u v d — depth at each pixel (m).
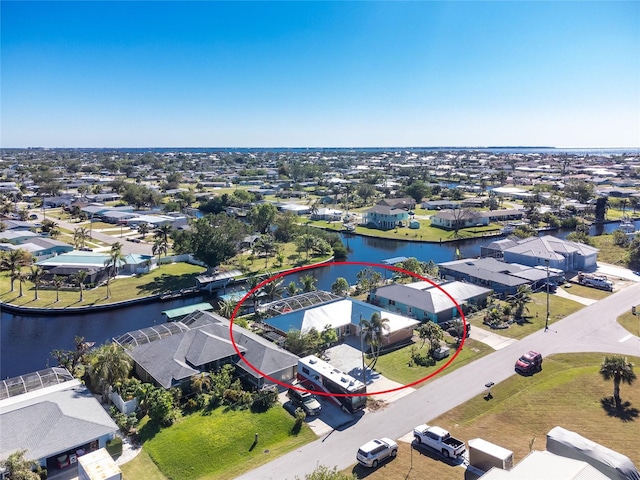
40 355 69.06
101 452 39.06
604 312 79.94
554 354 63.47
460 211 173.12
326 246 128.75
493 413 49.19
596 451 37.53
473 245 147.75
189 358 56.19
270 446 43.88
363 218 179.12
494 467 35.50
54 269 101.56
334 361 61.91
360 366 60.38
